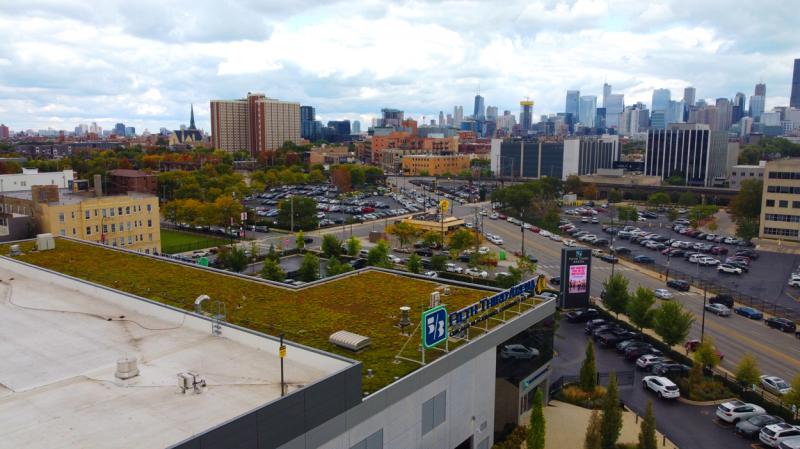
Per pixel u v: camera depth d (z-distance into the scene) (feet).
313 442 107.34
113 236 385.29
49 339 147.54
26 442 96.22
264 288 197.77
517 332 173.68
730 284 356.18
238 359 134.92
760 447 164.55
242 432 95.04
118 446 95.25
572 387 203.31
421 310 177.68
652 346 240.73
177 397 114.01
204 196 625.00
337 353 142.31
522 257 327.67
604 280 357.61
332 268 315.99
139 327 157.48
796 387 178.29
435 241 447.01
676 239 521.65
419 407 133.39
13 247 242.58
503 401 172.55
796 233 504.43
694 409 189.47
